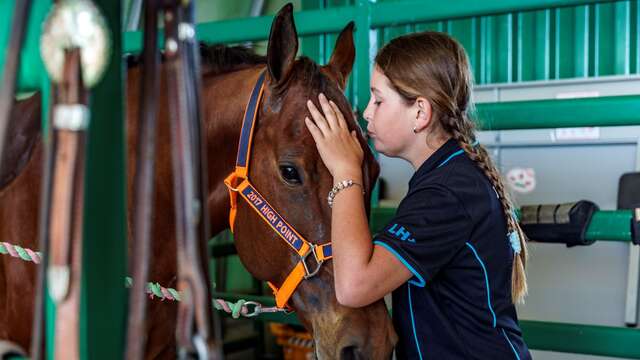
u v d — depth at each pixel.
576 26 3.03
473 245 1.09
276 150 1.16
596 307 2.71
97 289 0.58
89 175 0.57
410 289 1.14
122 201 0.60
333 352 1.12
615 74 2.97
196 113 0.48
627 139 2.67
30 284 1.18
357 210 1.07
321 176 1.14
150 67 0.47
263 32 1.91
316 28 1.85
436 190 1.08
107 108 0.58
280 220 1.17
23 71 0.66
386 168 3.11
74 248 0.46
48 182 0.45
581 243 1.55
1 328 1.24
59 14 0.45
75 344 0.47
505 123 1.64
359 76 1.81
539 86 2.89
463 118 1.17
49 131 0.46
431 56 1.13
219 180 1.30
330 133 1.12
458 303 1.10
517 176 2.87
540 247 2.81
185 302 0.46
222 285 3.72
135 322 0.45
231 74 1.33
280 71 1.17
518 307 2.85
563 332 1.60
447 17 1.72
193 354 0.46
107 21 0.57
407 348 1.16
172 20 0.47
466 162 1.13
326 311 1.14
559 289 2.78
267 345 3.59
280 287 1.23
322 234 1.14
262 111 1.20
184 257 0.46
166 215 1.28
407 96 1.13
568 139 2.77
